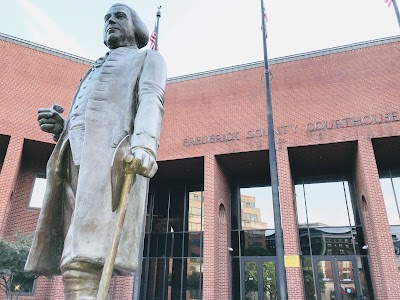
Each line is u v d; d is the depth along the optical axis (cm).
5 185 1847
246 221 2297
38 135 2016
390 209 2008
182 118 2177
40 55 2192
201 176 2433
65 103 2145
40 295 1861
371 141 1800
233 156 2045
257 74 2130
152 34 1585
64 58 2255
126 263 191
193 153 2069
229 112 2091
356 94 1892
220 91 2169
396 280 1549
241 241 2247
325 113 1909
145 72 212
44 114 235
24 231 2052
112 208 164
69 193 209
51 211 210
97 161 185
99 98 203
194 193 2480
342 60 1994
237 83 2153
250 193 2373
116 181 162
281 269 1095
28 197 2144
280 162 1897
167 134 2164
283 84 2047
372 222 1711
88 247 168
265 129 1975
